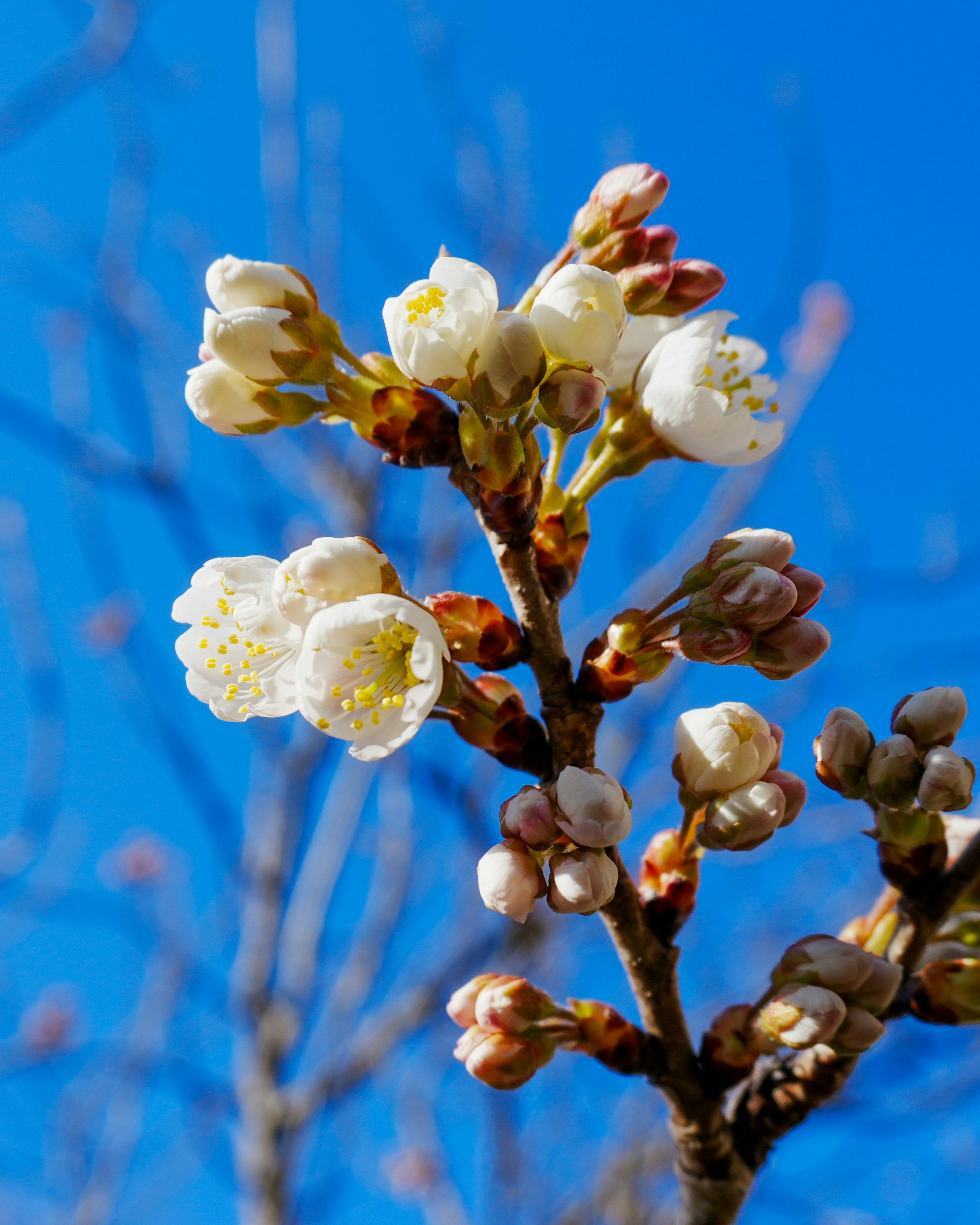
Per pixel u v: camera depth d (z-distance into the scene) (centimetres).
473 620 47
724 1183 47
